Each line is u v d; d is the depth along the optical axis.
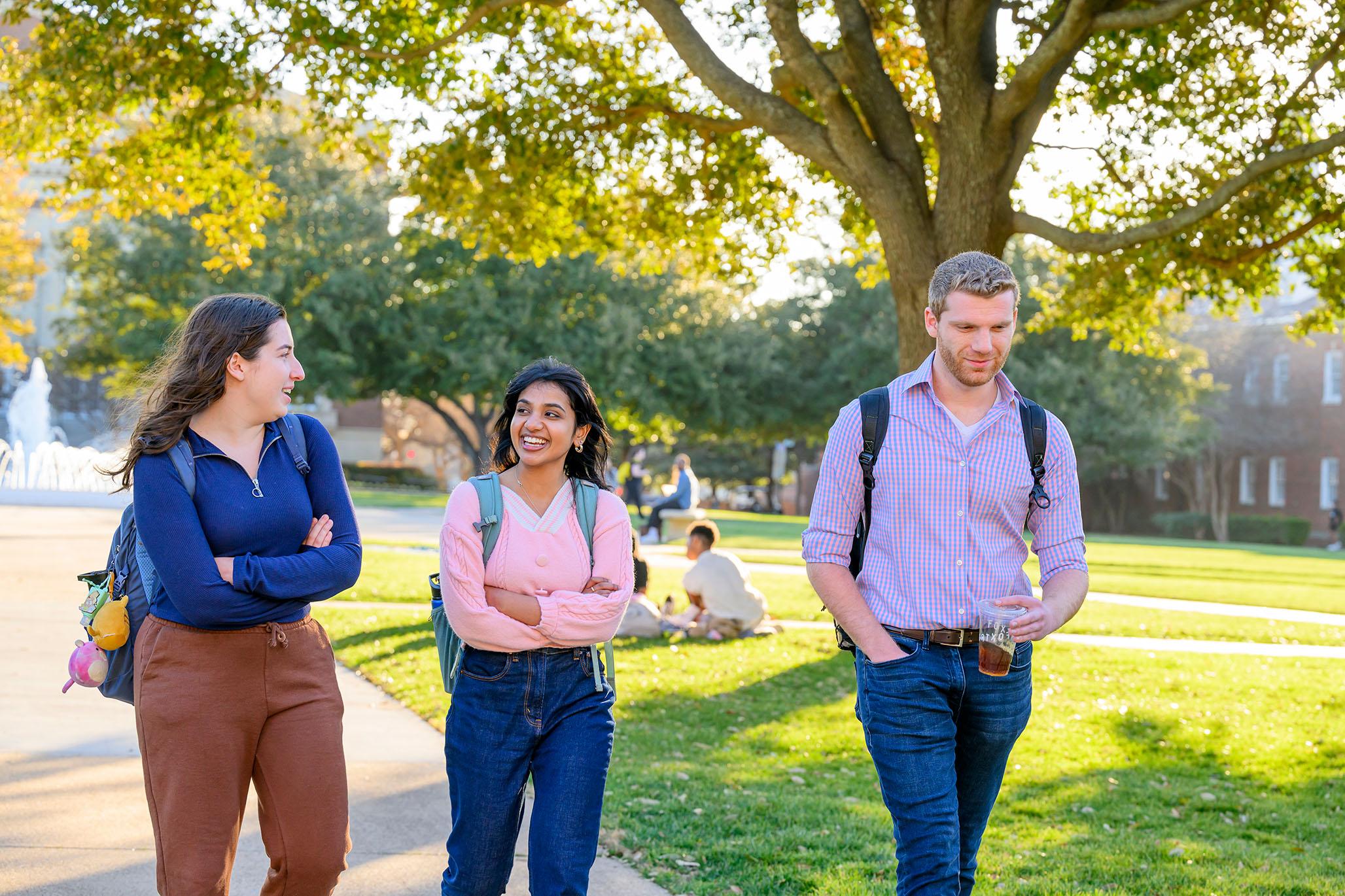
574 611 3.22
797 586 16.55
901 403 3.39
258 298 3.11
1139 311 14.08
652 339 40.12
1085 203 13.53
